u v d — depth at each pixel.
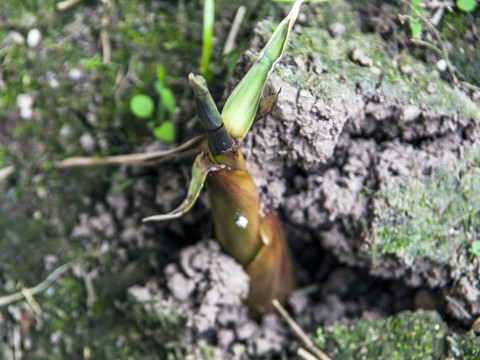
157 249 0.45
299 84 0.37
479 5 0.41
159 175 0.45
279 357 0.41
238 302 0.41
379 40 0.40
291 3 0.41
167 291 0.42
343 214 0.39
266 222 0.37
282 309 0.41
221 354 0.41
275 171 0.39
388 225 0.38
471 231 0.39
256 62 0.32
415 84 0.39
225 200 0.35
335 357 0.39
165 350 0.42
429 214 0.38
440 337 0.38
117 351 0.44
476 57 0.41
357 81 0.38
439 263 0.39
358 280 0.43
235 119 0.32
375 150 0.39
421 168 0.38
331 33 0.40
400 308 0.42
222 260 0.40
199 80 0.29
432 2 0.41
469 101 0.39
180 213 0.33
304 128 0.37
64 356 0.45
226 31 0.45
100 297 0.45
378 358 0.39
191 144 0.36
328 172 0.39
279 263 0.39
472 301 0.39
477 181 0.38
